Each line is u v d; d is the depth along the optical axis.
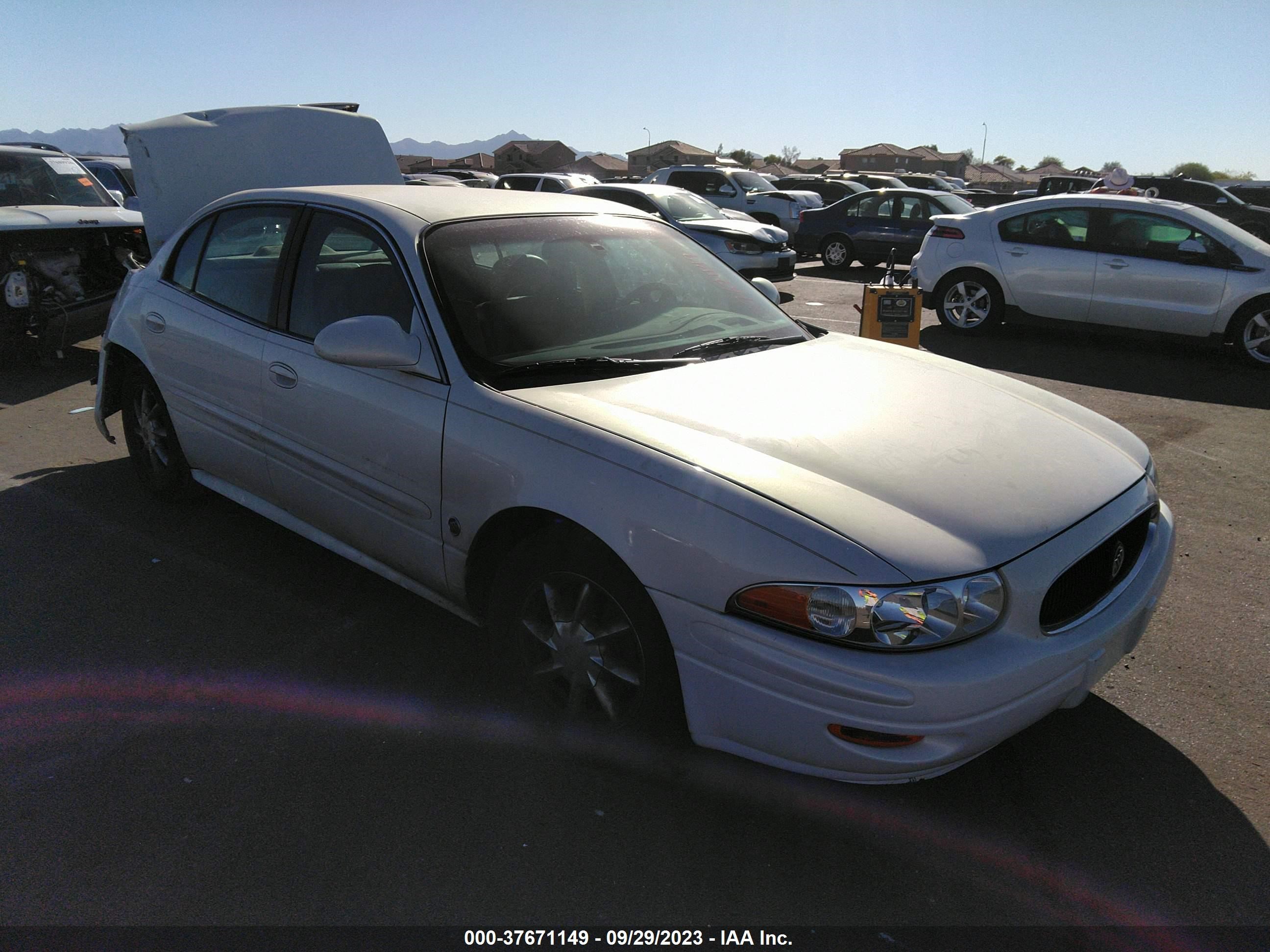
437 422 2.76
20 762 2.62
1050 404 3.09
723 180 20.98
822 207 21.31
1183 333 8.47
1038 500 2.35
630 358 2.95
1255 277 8.02
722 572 2.16
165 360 3.97
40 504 4.57
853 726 2.06
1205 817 2.46
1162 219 8.53
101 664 3.14
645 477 2.30
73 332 7.83
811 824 2.42
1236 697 3.03
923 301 10.11
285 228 3.50
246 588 3.71
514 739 2.75
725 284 3.70
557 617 2.62
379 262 3.09
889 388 2.92
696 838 2.37
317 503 3.36
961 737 2.06
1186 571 3.99
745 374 2.92
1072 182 26.92
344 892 2.17
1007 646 2.13
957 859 2.31
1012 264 9.30
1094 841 2.37
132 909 2.11
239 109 5.91
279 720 2.84
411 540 2.97
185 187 5.64
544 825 2.40
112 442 4.88
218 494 4.67
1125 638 2.46
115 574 3.81
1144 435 6.04
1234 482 5.14
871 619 2.03
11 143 9.20
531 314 3.01
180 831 2.36
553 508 2.43
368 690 3.01
